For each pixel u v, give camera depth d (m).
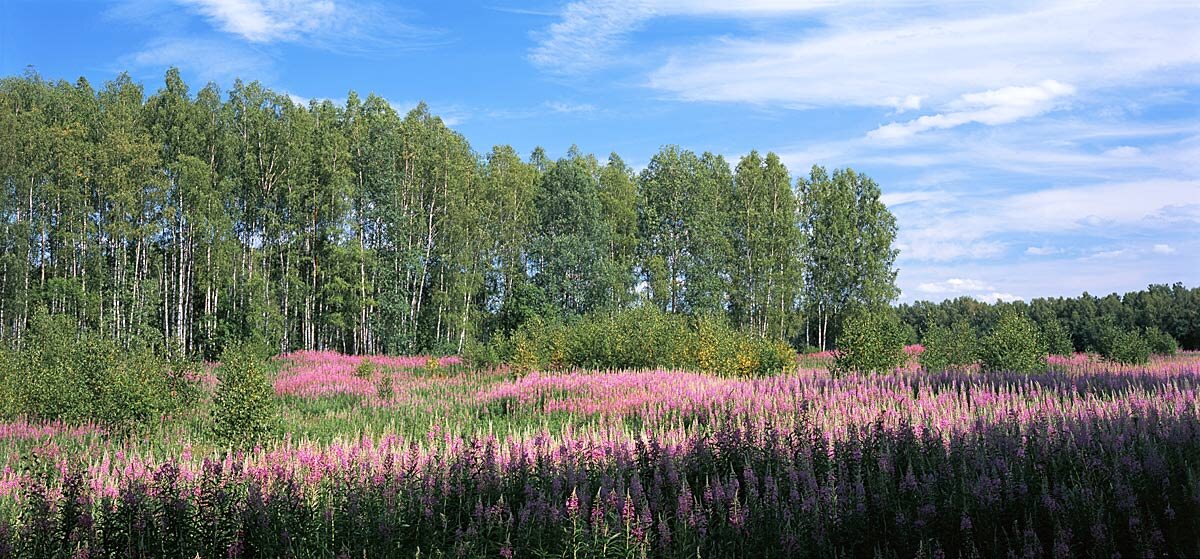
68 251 43.47
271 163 48.81
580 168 55.91
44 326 29.58
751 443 8.88
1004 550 5.85
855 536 6.23
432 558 6.23
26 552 6.51
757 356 26.11
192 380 18.70
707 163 64.19
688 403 15.11
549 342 28.50
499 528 6.53
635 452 8.86
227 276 46.25
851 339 22.25
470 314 52.47
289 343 50.06
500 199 54.25
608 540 6.03
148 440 14.78
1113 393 12.94
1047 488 6.47
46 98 48.25
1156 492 6.63
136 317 42.16
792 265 57.69
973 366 26.22
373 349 51.91
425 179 52.12
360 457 9.28
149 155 44.06
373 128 54.16
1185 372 17.23
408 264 49.53
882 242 61.59
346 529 6.70
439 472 7.96
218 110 50.69
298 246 49.75
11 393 17.44
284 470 8.39
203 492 7.16
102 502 7.49
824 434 9.50
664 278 55.53
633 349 26.27
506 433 14.53
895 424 10.12
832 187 63.47
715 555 6.18
